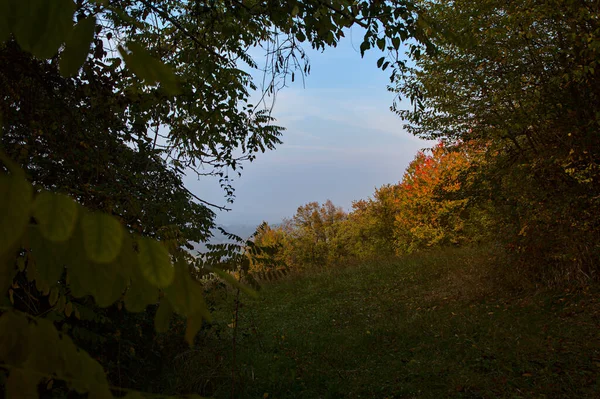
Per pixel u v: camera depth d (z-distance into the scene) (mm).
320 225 25000
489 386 4652
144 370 4449
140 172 3844
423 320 7727
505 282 8414
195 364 4996
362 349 6727
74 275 460
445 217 14125
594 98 6496
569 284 7309
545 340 5672
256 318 9672
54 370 486
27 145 2637
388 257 16281
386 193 21125
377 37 3027
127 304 483
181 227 3422
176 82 454
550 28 6809
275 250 2869
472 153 9312
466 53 7227
